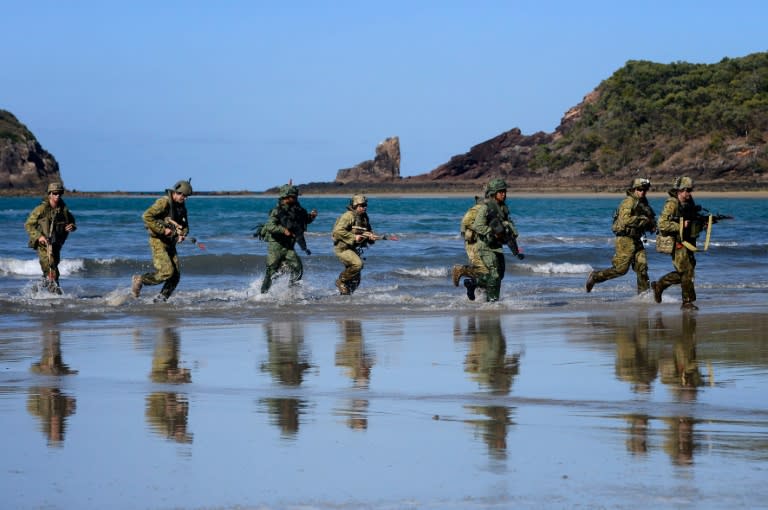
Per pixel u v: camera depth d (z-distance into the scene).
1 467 7.41
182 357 13.24
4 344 14.68
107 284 26.55
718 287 25.28
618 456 7.65
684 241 19.58
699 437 8.25
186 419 9.08
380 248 38.34
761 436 8.28
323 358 13.08
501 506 6.52
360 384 11.01
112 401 9.98
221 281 27.98
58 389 10.75
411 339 15.05
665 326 16.44
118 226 56.78
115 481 7.05
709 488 6.82
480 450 7.88
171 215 20.66
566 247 39.69
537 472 7.23
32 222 22.33
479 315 18.69
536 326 16.67
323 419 9.07
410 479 7.09
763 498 6.61
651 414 9.23
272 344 14.59
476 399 10.06
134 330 16.56
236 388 10.79
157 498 6.69
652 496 6.66
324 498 6.69
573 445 8.00
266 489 6.88
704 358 12.69
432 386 10.82
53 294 22.36
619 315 18.41
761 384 10.77
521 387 10.72
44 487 6.92
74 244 41.22
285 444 8.09
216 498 6.69
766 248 39.38
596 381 11.03
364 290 24.53
